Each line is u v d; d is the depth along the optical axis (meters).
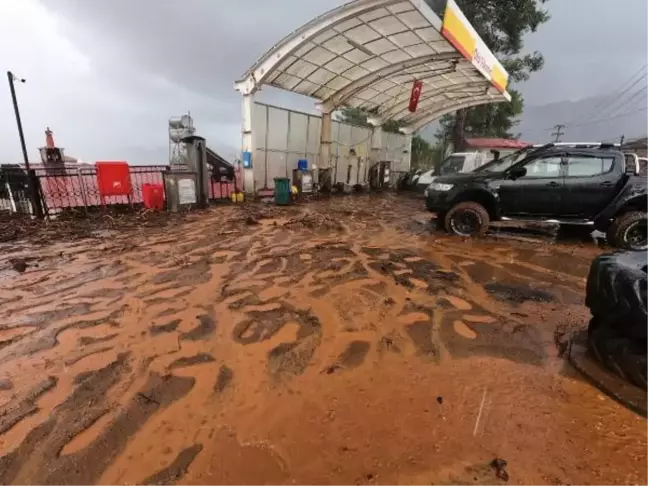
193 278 4.71
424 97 16.52
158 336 3.26
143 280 4.62
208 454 2.01
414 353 3.07
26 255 5.66
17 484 1.83
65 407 2.37
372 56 11.74
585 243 7.16
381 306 3.98
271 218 9.14
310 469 1.92
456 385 2.65
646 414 2.36
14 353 2.98
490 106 24.39
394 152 21.09
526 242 7.14
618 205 6.59
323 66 12.16
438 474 1.90
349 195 15.36
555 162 6.98
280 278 4.77
